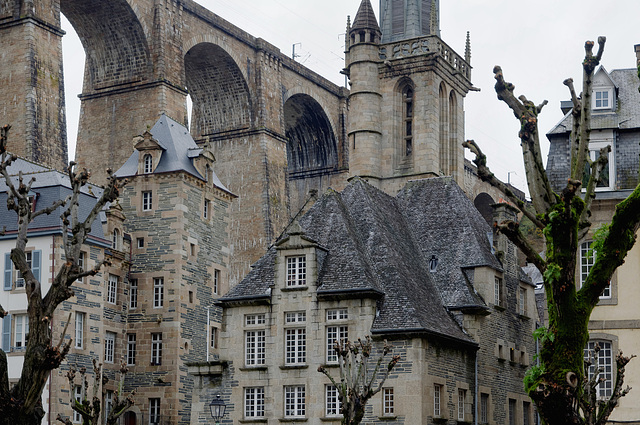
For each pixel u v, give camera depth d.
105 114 88.94
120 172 71.81
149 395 67.25
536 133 29.34
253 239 100.56
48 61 76.00
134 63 88.62
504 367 58.16
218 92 103.94
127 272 68.81
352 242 53.75
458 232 59.03
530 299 62.88
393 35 104.56
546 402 27.22
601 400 44.88
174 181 69.94
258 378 52.50
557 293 27.56
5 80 74.88
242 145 103.06
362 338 50.53
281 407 51.75
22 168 67.31
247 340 53.31
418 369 49.19
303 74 112.25
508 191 29.58
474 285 56.66
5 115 74.38
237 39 101.00
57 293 26.75
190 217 70.56
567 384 27.08
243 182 102.31
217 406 49.38
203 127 105.31
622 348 49.16
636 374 48.78
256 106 103.19
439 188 62.47
